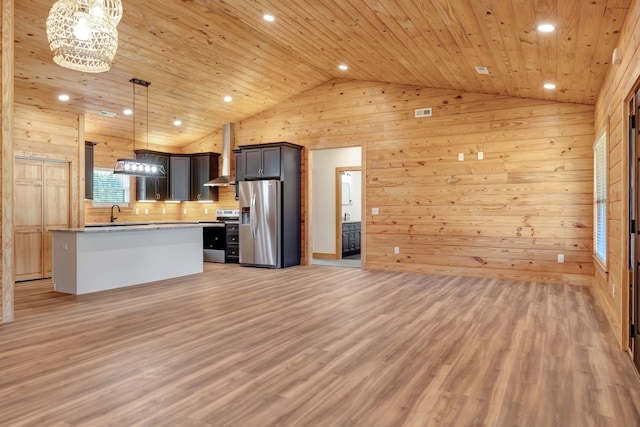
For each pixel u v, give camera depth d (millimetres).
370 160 7316
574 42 3684
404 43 4895
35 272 6512
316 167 9656
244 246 7844
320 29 5121
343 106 7555
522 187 6188
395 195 7102
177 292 5430
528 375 2721
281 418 2170
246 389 2523
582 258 5840
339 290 5531
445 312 4344
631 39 2967
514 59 4488
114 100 6875
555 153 5988
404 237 7035
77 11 3254
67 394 2455
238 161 8117
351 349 3234
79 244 5312
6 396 2430
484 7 3367
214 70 6543
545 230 6047
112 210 8312
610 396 2414
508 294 5219
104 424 2107
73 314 4309
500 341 3404
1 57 4012
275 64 6613
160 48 5707
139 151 8570
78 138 7012
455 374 2746
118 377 2705
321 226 9625
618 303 3494
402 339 3471
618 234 3615
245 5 4742
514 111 6234
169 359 3029
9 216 4035
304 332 3676
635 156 2986
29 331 3717
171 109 7625
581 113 5844
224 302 4844
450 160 6676
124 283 5844
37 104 6434
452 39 4355
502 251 6316
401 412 2234
